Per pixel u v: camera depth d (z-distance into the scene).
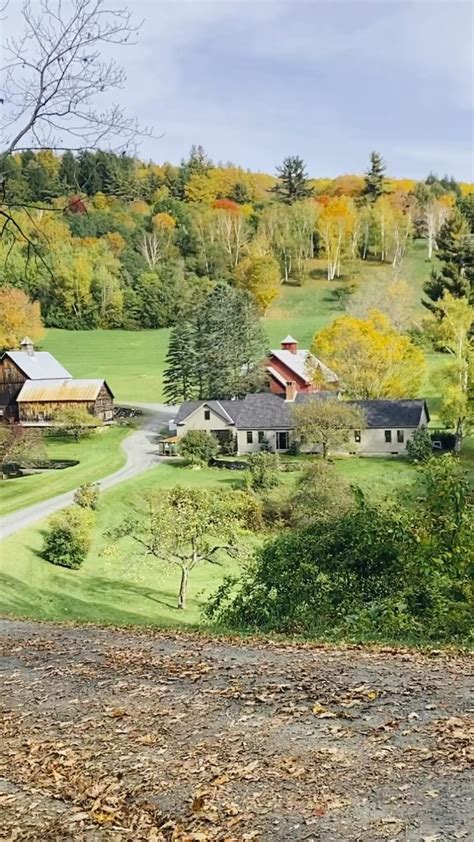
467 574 14.94
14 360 88.06
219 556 40.75
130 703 10.05
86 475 62.12
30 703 10.45
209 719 9.15
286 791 7.11
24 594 33.75
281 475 57.78
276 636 14.00
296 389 82.81
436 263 153.12
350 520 16.53
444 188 195.50
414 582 15.01
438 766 7.25
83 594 35.19
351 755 7.70
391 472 59.50
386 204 163.62
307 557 16.39
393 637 13.30
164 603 34.06
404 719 8.49
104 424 84.38
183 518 36.16
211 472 62.31
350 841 6.18
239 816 6.75
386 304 100.81
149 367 114.81
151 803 7.22
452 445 68.12
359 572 15.88
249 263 141.12
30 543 41.69
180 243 160.12
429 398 85.88
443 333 73.06
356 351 76.31
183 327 94.12
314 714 8.92
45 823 7.08
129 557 38.88
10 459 65.62
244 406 74.06
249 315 97.31
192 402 76.25
